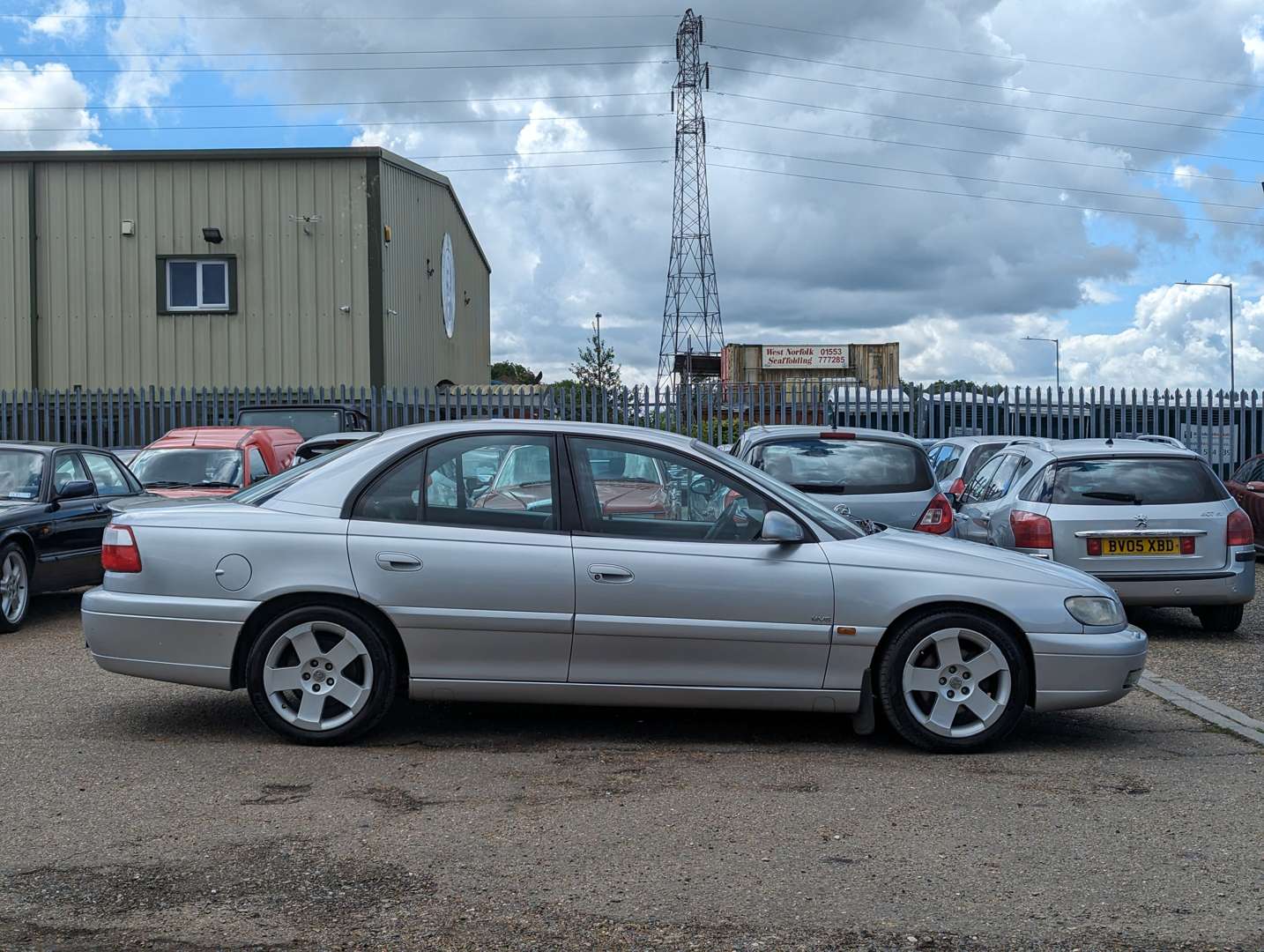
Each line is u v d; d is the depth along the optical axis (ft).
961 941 12.00
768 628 19.03
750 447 31.30
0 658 27.55
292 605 19.20
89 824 15.34
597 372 145.59
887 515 30.25
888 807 16.43
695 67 155.12
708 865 14.08
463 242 108.47
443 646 19.07
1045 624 19.33
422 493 19.54
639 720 21.40
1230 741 20.63
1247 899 13.16
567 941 11.91
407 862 14.06
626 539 19.26
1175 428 72.13
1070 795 17.15
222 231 80.38
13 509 32.07
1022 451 34.09
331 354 80.64
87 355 81.10
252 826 15.30
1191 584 30.27
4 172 80.74
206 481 40.27
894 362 143.84
